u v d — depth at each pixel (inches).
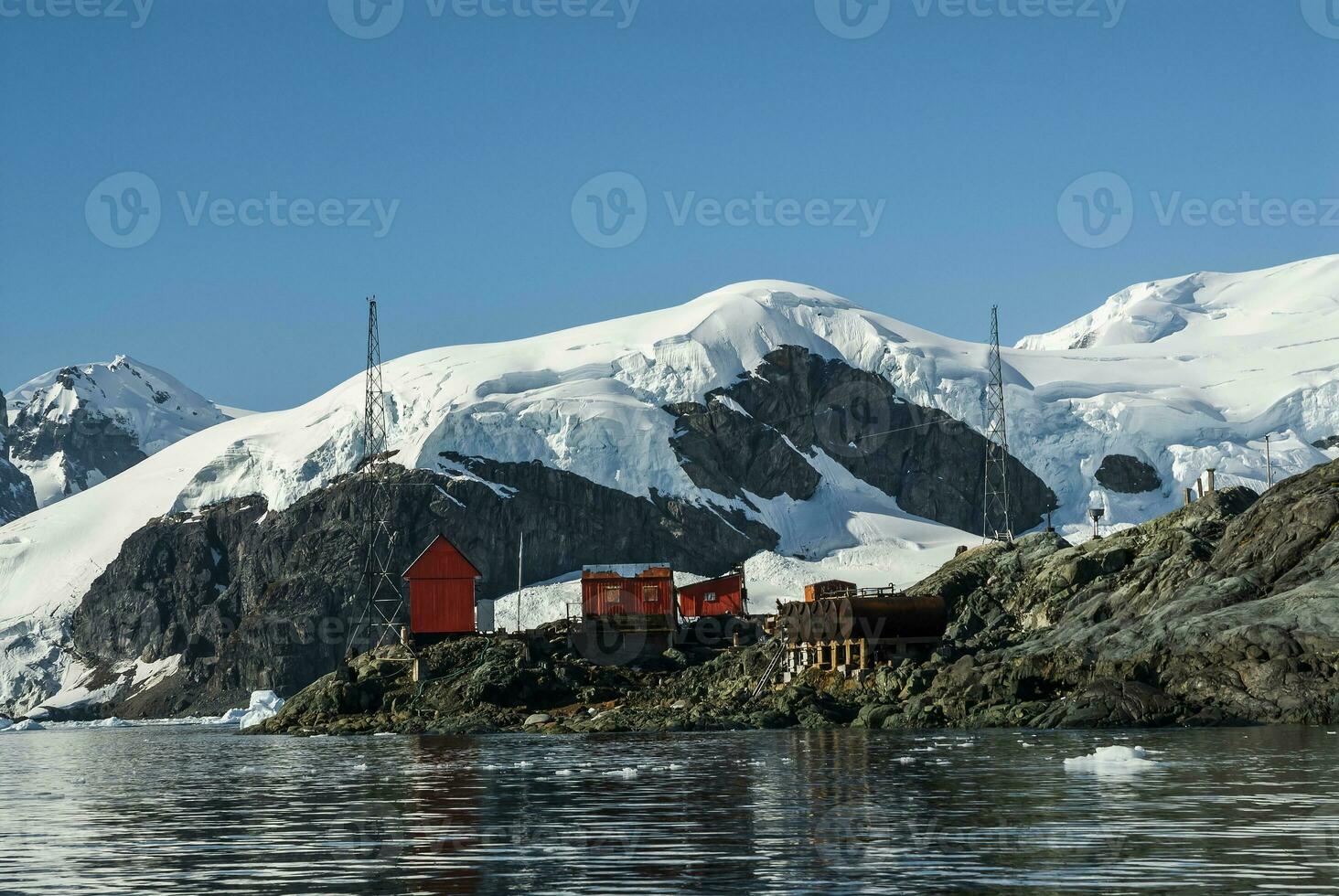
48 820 2233.0
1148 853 1552.7
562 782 2588.6
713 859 1599.4
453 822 2000.5
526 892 1422.2
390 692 5802.2
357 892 1444.4
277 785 2765.7
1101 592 4921.3
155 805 2453.2
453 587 6545.3
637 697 5364.2
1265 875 1414.9
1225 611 4124.0
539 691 5457.7
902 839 1706.4
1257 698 3737.7
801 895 1375.5
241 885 1505.9
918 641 4938.5
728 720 4505.4
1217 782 2219.5
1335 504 4404.5
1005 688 4173.2
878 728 4190.5
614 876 1502.2
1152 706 3786.9
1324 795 2025.1
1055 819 1841.8
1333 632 3799.2
